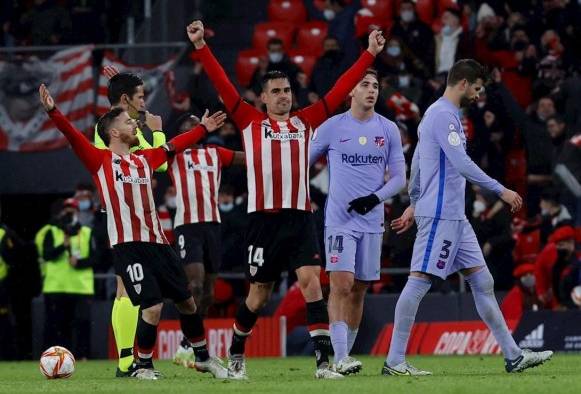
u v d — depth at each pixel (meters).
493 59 64.06
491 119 58.50
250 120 30.16
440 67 62.72
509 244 52.47
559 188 58.75
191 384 28.25
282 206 29.81
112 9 67.56
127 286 30.86
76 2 68.81
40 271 56.03
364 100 31.92
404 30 62.78
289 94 30.22
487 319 30.64
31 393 26.03
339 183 31.95
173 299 31.20
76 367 43.38
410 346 50.91
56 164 60.59
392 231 53.66
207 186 41.66
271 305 52.94
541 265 51.84
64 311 52.84
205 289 42.59
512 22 64.81
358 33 64.88
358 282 32.56
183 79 60.81
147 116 34.84
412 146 57.25
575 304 51.56
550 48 64.50
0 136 60.69
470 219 52.88
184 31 64.69
